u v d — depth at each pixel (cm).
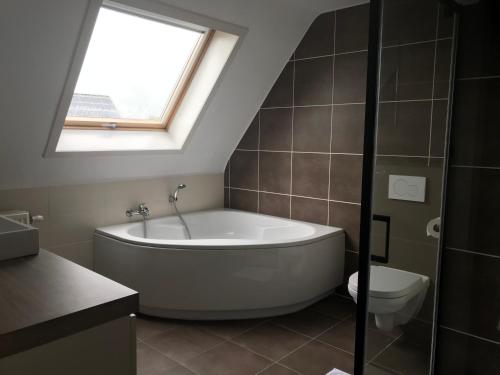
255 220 376
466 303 190
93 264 332
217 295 284
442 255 179
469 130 176
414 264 162
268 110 368
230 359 243
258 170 383
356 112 315
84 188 321
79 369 100
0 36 212
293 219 362
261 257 284
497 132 182
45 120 262
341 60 319
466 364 193
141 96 334
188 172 385
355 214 323
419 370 175
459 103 171
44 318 94
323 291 315
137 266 291
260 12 290
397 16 135
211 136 365
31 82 238
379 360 147
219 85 322
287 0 291
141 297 293
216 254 280
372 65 128
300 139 350
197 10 263
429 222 167
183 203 387
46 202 303
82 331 100
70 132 302
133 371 112
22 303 101
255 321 292
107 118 323
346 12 313
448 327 188
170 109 348
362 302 136
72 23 225
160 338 267
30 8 208
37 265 130
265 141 374
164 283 286
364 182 133
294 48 344
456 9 164
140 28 288
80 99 304
